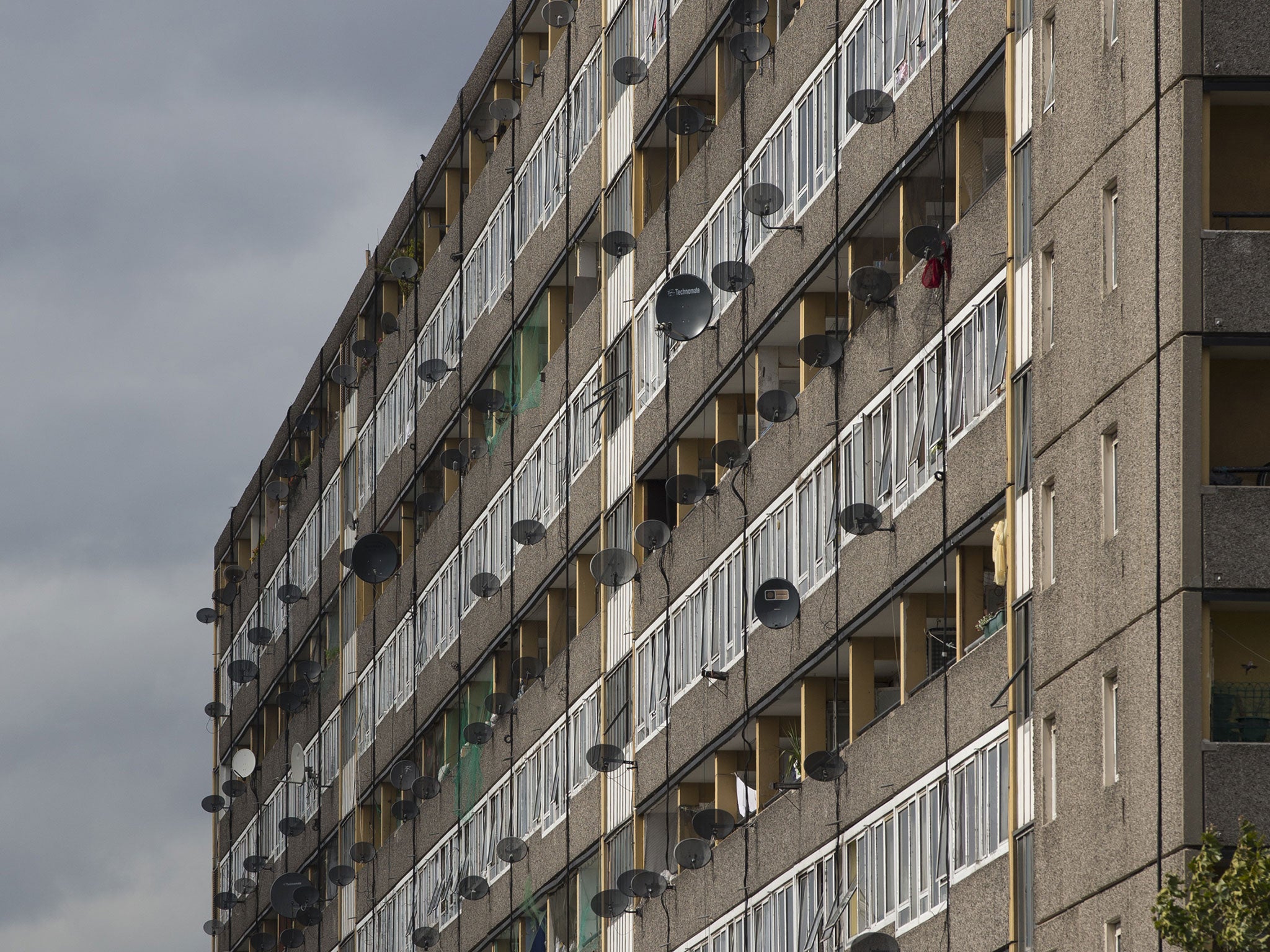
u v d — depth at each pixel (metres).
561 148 127.12
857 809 88.12
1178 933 56.56
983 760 77.56
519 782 129.50
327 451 176.12
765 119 99.62
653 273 112.19
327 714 171.50
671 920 106.81
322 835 169.75
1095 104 71.00
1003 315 77.50
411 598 152.25
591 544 120.44
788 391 101.12
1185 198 66.19
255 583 199.00
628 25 117.50
